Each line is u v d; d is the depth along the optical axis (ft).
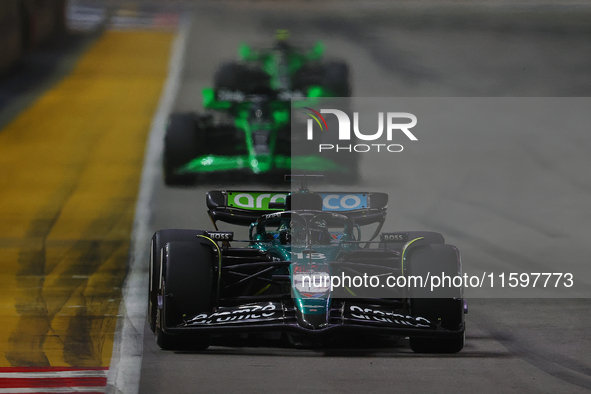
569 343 84.53
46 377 69.72
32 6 448.65
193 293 77.97
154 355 77.56
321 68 196.75
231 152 186.50
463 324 79.36
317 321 74.69
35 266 129.49
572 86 389.19
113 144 244.22
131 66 412.36
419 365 74.13
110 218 165.48
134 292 111.96
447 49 493.36
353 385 66.23
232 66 191.93
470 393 64.28
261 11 651.66
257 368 72.02
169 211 168.55
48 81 368.89
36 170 212.02
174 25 569.64
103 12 625.00
